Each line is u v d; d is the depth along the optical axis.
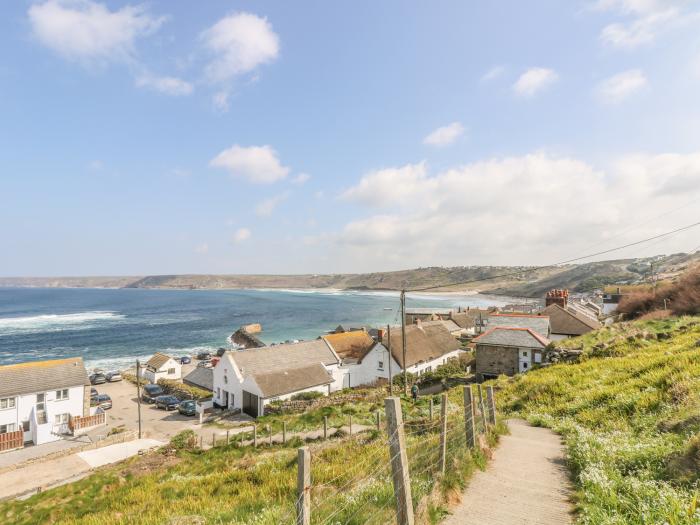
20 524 16.36
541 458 11.45
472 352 62.56
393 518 6.86
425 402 29.73
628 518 6.95
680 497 7.05
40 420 38.44
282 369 46.72
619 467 9.73
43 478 27.14
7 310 191.38
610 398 17.73
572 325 55.34
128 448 33.00
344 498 8.42
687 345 23.41
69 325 134.62
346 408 32.62
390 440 6.54
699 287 43.50
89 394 41.66
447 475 8.73
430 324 63.81
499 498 8.33
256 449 24.59
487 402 15.23
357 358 58.16
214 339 109.69
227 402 46.12
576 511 7.64
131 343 102.50
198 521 10.31
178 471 20.36
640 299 56.59
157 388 55.06
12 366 39.16
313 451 18.11
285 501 10.19
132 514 12.58
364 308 197.38
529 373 31.33
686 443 9.28
